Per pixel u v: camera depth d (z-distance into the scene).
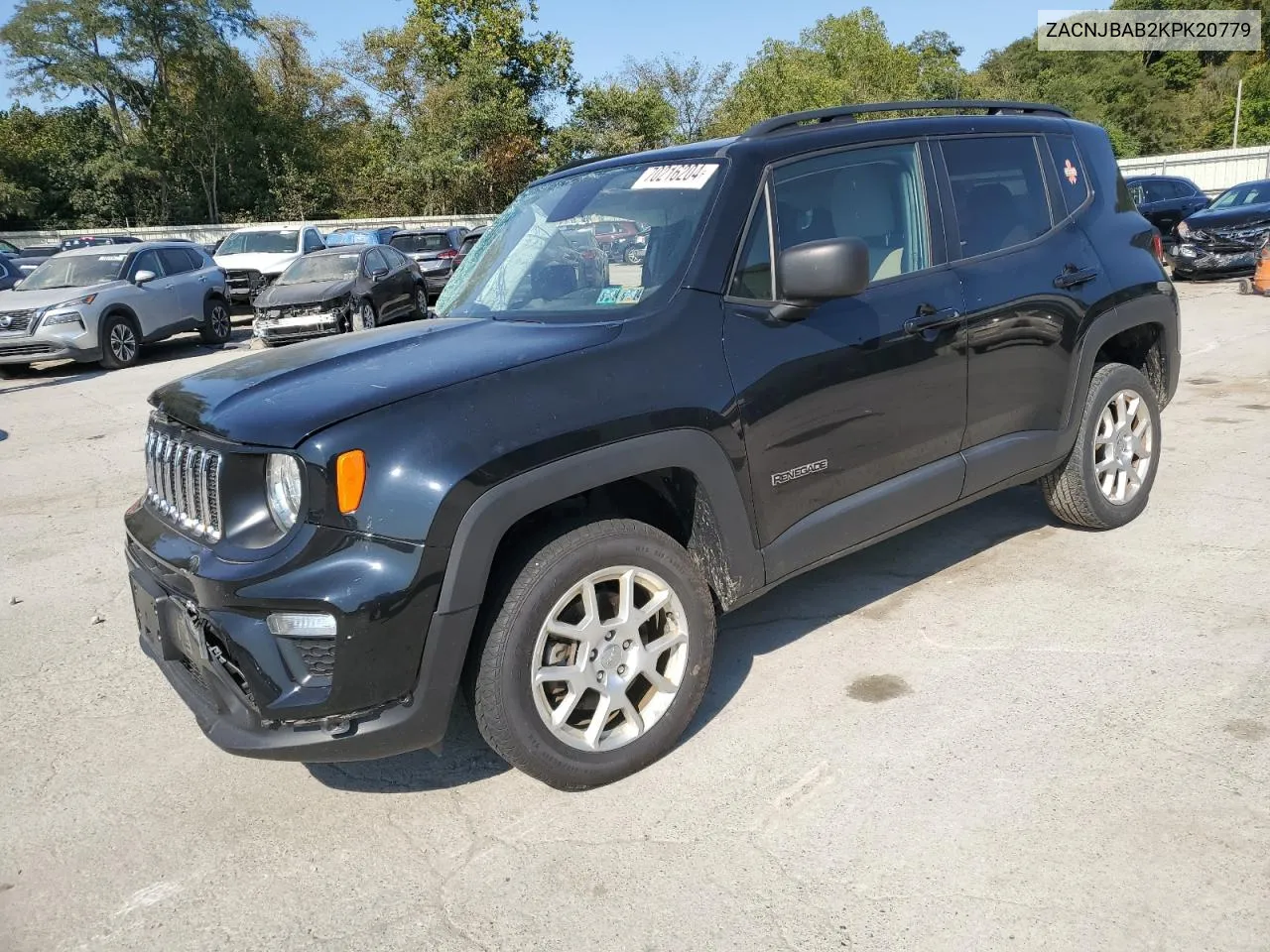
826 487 3.35
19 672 4.07
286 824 2.92
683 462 2.92
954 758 2.96
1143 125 61.56
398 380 2.70
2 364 13.45
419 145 39.81
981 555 4.55
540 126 42.97
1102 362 4.70
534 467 2.63
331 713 2.53
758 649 3.81
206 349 15.70
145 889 2.67
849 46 54.22
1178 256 14.80
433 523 2.49
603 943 2.32
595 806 2.87
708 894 2.46
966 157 3.95
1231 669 3.34
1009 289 3.87
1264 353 8.86
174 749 3.42
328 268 15.53
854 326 3.37
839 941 2.26
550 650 2.82
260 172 44.03
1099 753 2.92
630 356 2.90
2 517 6.45
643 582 2.94
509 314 3.43
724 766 3.03
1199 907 2.27
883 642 3.77
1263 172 28.92
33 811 3.07
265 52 46.84
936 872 2.47
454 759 3.22
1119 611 3.86
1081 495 4.46
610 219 3.45
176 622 2.80
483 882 2.58
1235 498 5.05
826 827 2.69
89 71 37.81
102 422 9.65
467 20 41.78
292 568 2.48
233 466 2.60
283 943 2.42
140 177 40.50
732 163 3.30
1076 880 2.40
